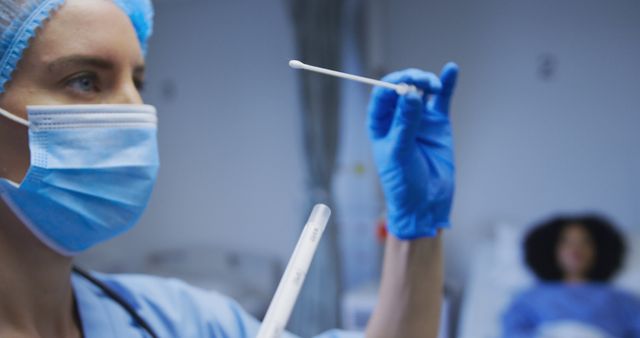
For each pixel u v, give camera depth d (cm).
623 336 224
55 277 61
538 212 314
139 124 62
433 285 70
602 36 301
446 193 68
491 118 319
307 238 52
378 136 70
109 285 75
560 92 309
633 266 254
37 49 56
